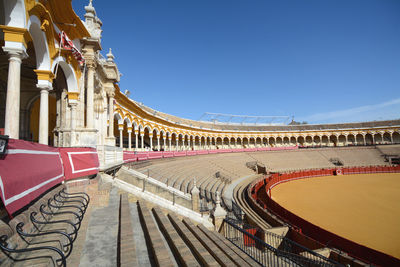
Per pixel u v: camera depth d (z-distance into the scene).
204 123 63.12
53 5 8.55
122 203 8.55
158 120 35.44
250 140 70.81
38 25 7.86
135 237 6.43
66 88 11.96
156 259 5.11
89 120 11.81
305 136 69.81
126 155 17.30
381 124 69.06
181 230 7.50
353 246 9.23
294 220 13.05
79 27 10.53
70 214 6.23
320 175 39.78
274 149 60.31
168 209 9.33
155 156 26.47
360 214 17.48
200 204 15.44
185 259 5.32
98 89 15.57
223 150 48.72
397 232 13.53
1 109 13.91
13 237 4.04
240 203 18.67
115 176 11.93
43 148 6.01
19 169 4.50
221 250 6.80
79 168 8.42
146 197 9.66
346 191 26.53
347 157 55.16
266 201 18.73
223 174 32.31
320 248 9.66
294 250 10.61
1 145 3.84
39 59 8.79
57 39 9.52
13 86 6.68
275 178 32.09
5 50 6.67
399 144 59.09
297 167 49.22
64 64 10.40
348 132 68.62
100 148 11.41
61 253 3.83
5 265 3.54
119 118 22.89
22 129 15.09
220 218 10.44
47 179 5.98
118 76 17.84
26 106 15.37
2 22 7.39
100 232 6.31
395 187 28.69
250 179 33.25
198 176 25.67
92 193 8.38
